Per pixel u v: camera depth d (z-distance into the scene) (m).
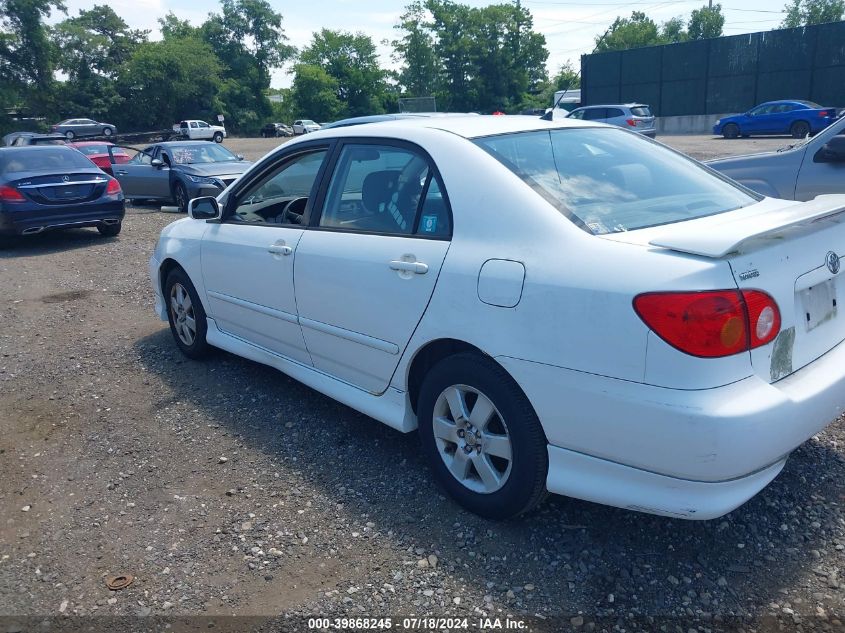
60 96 61.88
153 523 3.31
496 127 3.48
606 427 2.56
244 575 2.91
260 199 4.58
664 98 36.91
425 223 3.25
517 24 62.84
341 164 3.84
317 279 3.74
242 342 4.71
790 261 2.64
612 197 3.05
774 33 32.81
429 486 3.47
